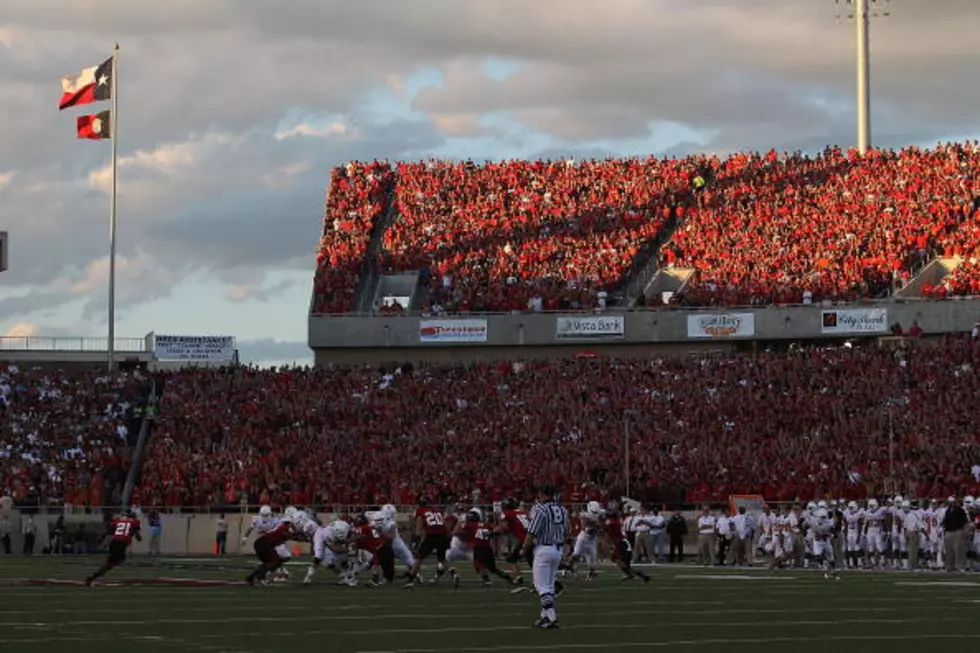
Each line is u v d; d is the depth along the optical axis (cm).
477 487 5628
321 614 2405
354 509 5619
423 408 6631
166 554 5562
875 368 6456
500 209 8212
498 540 4741
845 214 7650
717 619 2347
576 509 5359
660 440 6056
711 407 6322
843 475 5450
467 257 7912
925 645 1928
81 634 2009
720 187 8112
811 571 4162
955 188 7631
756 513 4847
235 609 2511
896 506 4412
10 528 5472
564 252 7850
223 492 5809
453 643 1897
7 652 1758
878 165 7956
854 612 2505
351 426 6525
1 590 3062
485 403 6650
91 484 5791
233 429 6494
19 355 7888
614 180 8306
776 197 7906
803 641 1972
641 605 2683
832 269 7300
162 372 7062
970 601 2797
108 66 7062
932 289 7000
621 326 7400
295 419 6606
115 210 7088
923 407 6056
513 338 7506
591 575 3700
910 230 7425
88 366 7719
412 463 6044
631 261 7725
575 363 6981
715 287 7388
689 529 5325
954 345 6538
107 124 7094
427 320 7581
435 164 8612
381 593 3055
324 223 8281
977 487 4972
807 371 6538
